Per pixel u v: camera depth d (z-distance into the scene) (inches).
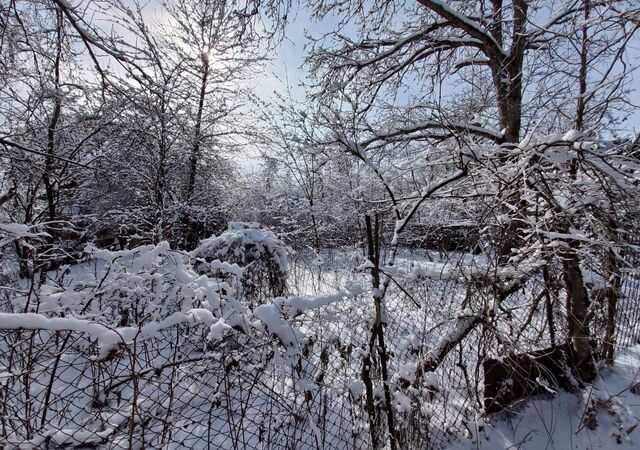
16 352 63.8
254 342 77.9
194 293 75.8
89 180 302.7
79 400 75.3
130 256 88.7
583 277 136.9
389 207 151.8
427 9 263.4
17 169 242.7
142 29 224.5
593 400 120.0
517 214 118.1
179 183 371.2
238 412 85.0
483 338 109.0
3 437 60.6
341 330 92.9
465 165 110.5
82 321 58.6
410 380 97.7
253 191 438.9
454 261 117.0
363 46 276.8
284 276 165.5
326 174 319.9
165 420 68.6
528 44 213.6
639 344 183.2
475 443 106.8
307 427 94.4
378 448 96.0
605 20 116.6
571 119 138.2
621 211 119.6
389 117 238.1
